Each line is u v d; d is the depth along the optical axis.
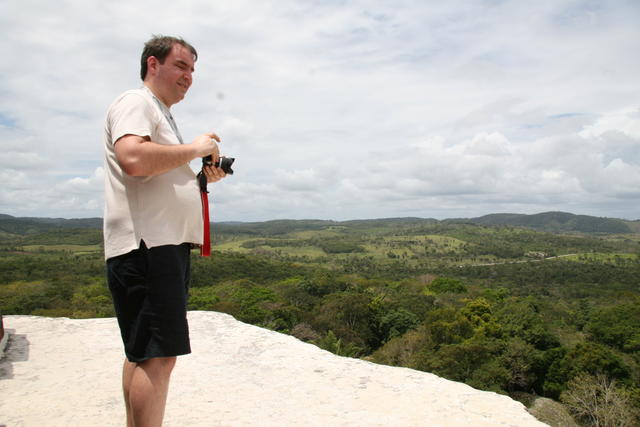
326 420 2.29
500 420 2.30
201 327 4.07
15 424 2.19
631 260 130.12
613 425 20.14
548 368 26.59
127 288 1.48
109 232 1.50
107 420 2.26
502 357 27.06
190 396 2.59
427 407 2.45
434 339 32.03
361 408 2.44
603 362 24.69
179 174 1.58
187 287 1.65
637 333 32.78
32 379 2.80
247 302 45.66
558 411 23.41
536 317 35.53
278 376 2.93
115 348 3.46
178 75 1.67
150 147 1.39
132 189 1.50
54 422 2.22
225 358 3.28
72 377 2.85
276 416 2.33
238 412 2.38
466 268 120.88
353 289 60.53
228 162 1.78
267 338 3.76
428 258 150.88
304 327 37.50
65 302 45.41
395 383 2.81
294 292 55.59
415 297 54.81
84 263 78.12
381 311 42.47
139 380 1.47
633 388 22.84
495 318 37.09
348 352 30.41
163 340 1.45
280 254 151.38
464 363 27.02
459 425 2.24
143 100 1.51
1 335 3.24
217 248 164.00
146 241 1.46
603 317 37.62
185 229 1.56
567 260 134.38
